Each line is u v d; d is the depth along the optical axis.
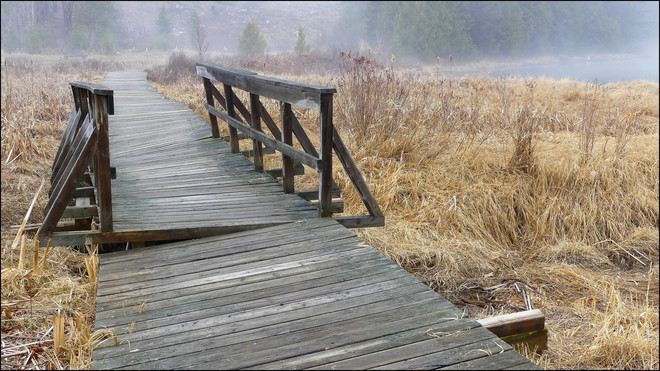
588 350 4.63
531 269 6.27
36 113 10.96
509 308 5.33
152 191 5.77
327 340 2.91
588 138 8.47
